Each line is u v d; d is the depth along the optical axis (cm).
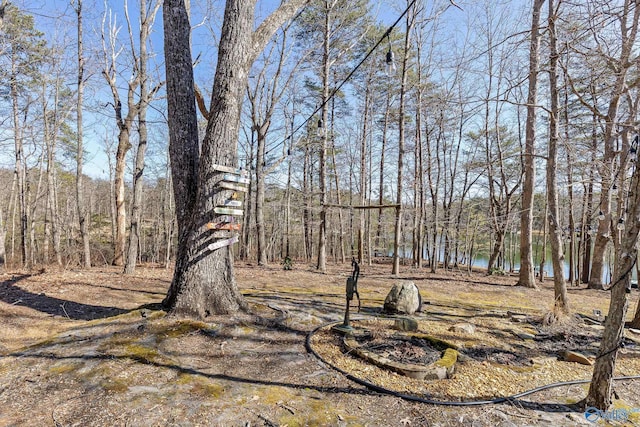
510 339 424
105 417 221
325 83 1097
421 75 1320
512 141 1465
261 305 491
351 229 1792
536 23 616
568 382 308
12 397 240
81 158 916
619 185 716
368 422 232
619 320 253
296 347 360
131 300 538
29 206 1555
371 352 341
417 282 928
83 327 376
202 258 416
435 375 299
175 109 438
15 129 1069
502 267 1627
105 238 2039
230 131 431
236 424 222
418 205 1628
